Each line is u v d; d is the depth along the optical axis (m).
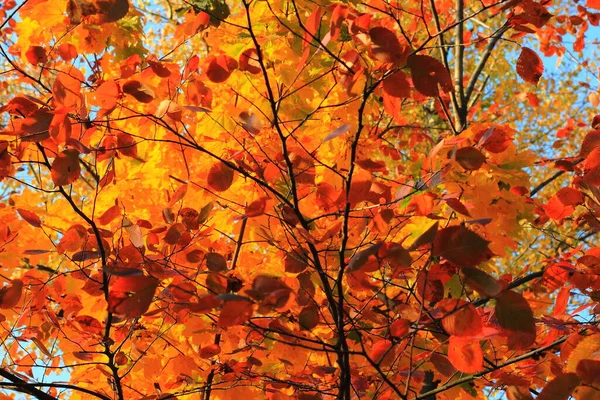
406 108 6.97
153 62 2.20
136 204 2.93
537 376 2.42
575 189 2.20
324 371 2.31
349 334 2.54
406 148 6.34
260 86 2.84
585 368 1.52
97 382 2.80
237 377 2.46
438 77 1.83
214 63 2.11
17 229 2.67
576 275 2.21
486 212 2.45
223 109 2.85
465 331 1.59
